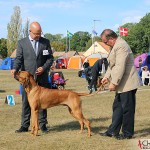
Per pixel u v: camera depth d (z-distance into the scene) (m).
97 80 17.20
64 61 54.03
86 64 19.16
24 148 6.13
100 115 9.74
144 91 16.91
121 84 6.64
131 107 6.68
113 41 6.64
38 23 7.44
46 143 6.46
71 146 6.24
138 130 7.62
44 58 7.56
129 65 6.63
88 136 6.98
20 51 7.45
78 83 23.06
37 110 7.14
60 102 7.21
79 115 7.16
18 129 7.70
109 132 6.96
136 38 80.56
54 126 8.17
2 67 49.16
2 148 6.14
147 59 23.94
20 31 88.69
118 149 6.02
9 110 10.59
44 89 7.19
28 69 7.44
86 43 132.75
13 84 22.31
